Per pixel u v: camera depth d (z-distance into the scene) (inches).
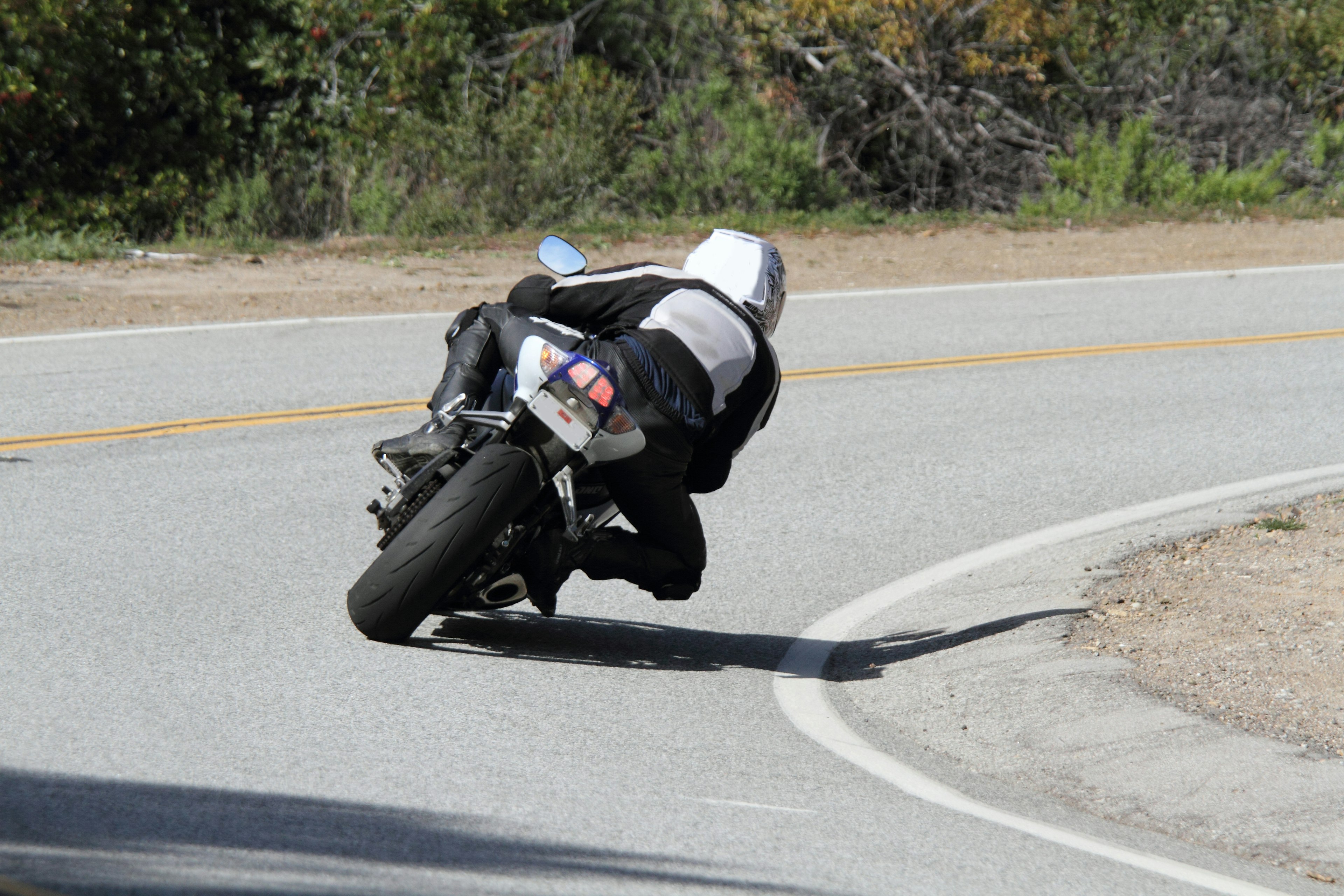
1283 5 3774.6
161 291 1983.3
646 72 3752.5
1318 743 625.9
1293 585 843.4
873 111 3777.1
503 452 691.4
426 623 802.8
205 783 533.0
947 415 1414.9
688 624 840.3
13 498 1042.1
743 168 3154.5
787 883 473.4
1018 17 3479.3
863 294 2098.9
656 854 491.2
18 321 1738.4
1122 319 1923.0
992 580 910.4
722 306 726.5
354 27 3385.8
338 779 548.1
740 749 625.3
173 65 3240.7
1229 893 502.9
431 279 2160.4
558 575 721.6
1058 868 511.2
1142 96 3858.3
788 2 3587.6
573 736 624.1
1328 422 1393.9
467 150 2974.9
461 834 496.1
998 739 650.8
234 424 1301.7
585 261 741.9
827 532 1041.5
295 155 3117.6
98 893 414.9
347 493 1093.8
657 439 699.4
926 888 482.3
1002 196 3693.4
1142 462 1249.4
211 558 912.9
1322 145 3614.7
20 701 624.1
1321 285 2191.2
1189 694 679.7
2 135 3075.8
